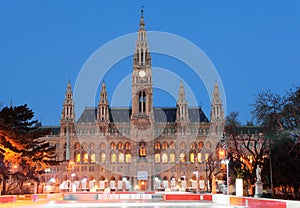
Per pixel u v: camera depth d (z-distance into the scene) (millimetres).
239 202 60188
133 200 89062
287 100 77000
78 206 68062
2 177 89625
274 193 97062
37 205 69312
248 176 98000
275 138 81750
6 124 83062
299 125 75500
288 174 88312
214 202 78250
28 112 96438
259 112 80750
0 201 70688
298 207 40594
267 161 97938
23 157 89188
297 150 82438
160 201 84125
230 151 111438
